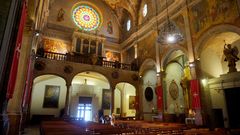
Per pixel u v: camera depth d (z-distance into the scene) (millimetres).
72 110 23953
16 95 8461
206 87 14844
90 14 27844
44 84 23219
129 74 23266
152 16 22062
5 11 4117
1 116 3846
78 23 26547
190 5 16828
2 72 3867
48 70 18469
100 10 28766
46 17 20391
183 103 19703
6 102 4266
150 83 22156
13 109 8203
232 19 12805
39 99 22484
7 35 4020
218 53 16719
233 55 14008
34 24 9633
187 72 18156
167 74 19688
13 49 4348
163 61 19438
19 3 4703
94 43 25484
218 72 16094
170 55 19281
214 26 14086
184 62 20125
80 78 25375
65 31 25125
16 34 4531
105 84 27250
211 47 16109
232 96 13898
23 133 11219
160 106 18547
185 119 15930
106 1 28672
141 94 23062
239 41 15258
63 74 19172
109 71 21984
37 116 21250
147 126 11055
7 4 4188
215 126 13586
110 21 29312
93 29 27375
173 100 19297
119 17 29422
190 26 16422
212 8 14523
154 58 20891
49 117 20922
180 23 17703
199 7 15828
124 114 26422
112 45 28438
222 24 13469
